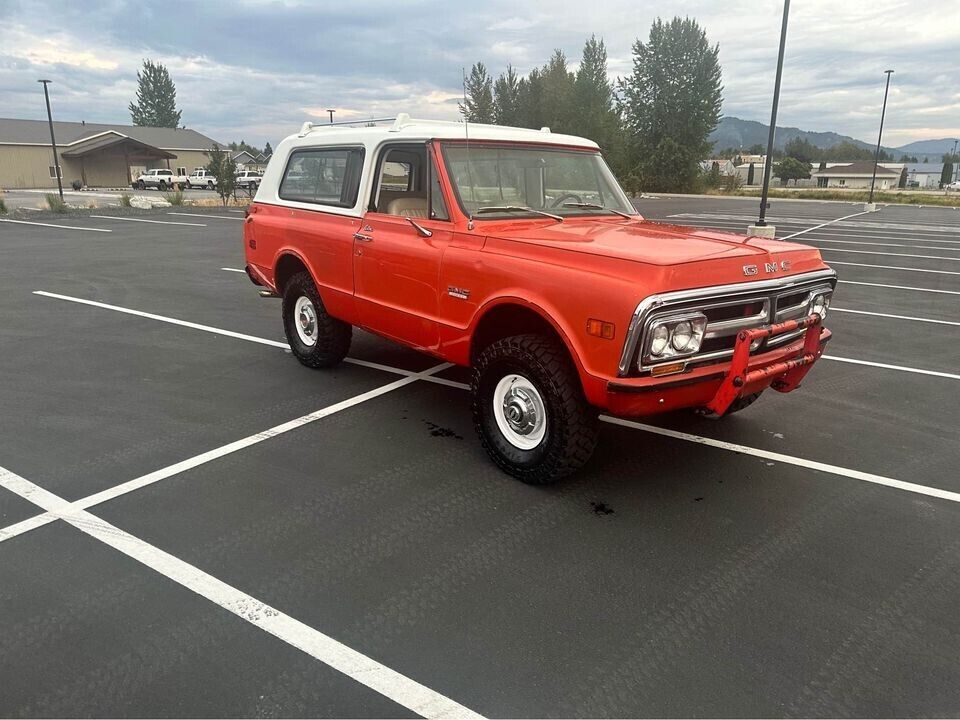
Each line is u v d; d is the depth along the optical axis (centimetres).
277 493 390
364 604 293
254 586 304
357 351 689
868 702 244
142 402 533
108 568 315
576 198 500
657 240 395
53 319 809
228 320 813
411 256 455
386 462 434
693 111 6266
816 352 417
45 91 3050
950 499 399
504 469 416
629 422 516
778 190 6569
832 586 313
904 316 891
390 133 487
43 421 491
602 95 5062
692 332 340
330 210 543
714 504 388
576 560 329
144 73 9056
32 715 230
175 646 265
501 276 392
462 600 297
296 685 246
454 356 443
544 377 373
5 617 279
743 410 544
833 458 454
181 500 380
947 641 277
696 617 289
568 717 234
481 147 458
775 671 258
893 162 15300
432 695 243
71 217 2334
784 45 1580
